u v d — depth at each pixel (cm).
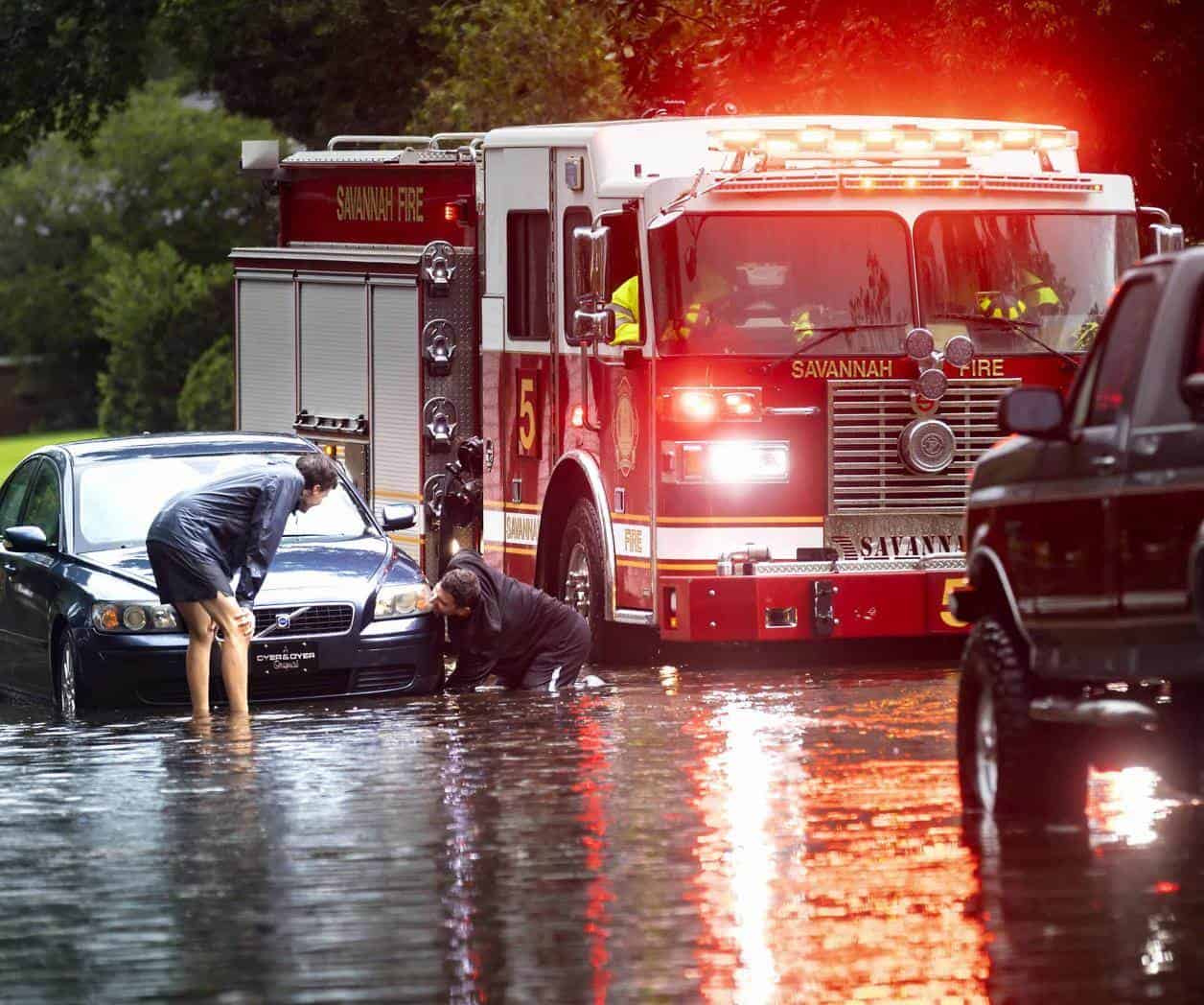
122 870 3167
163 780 3953
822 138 5428
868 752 4031
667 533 5344
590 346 5681
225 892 3006
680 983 2475
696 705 4769
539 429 5981
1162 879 2906
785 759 3978
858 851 3138
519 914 2827
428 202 6588
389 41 13225
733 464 5322
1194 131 7275
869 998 2389
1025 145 5591
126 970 2603
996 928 2669
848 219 5384
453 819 3488
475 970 2558
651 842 3253
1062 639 3148
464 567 5175
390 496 6531
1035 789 3300
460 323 6375
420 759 4119
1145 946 2572
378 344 6562
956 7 7081
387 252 6712
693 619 5303
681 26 8925
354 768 4025
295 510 4953
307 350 6925
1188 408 2931
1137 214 5553
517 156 6047
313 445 5650
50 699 5225
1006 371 5422
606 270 5384
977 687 3397
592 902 2880
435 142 6706
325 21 13150
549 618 5200
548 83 10081
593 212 5647
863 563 5353
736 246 5350
